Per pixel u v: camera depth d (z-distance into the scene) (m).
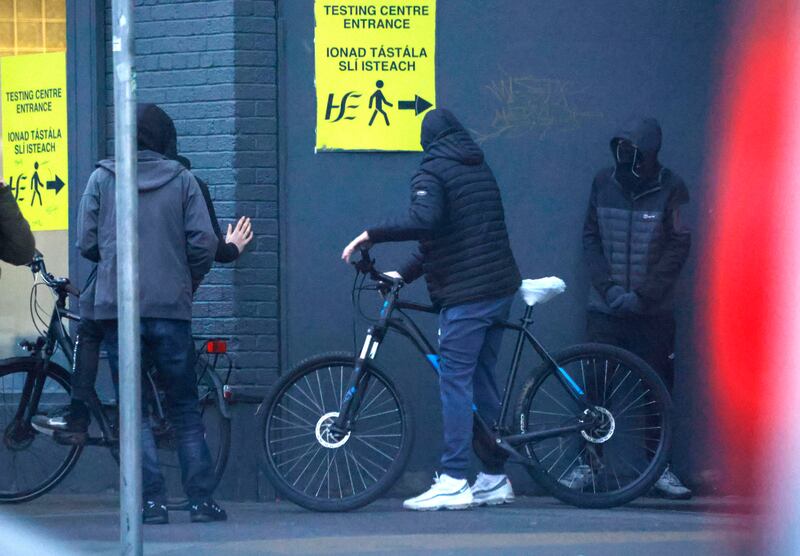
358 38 30.66
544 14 30.66
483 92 30.66
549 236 30.64
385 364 30.59
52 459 30.02
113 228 25.98
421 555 22.31
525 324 28.41
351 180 30.75
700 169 30.44
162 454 30.25
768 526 24.23
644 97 30.61
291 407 29.28
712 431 30.03
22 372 29.17
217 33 30.73
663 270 29.08
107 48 32.16
